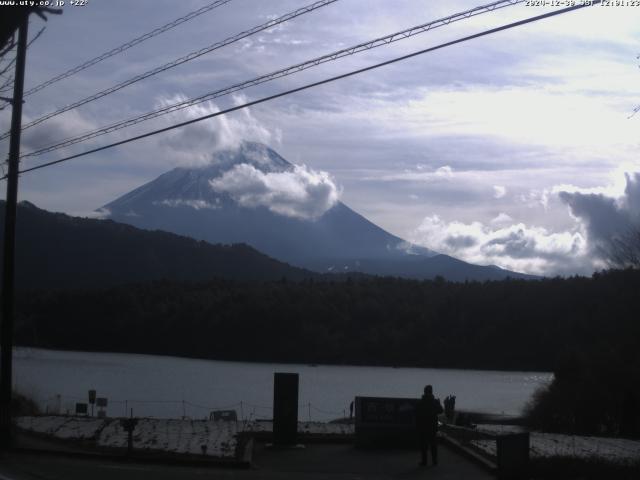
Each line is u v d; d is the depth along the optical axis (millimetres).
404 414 20766
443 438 22000
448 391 86250
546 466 16266
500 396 81312
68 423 26219
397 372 111875
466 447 20125
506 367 105562
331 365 122812
